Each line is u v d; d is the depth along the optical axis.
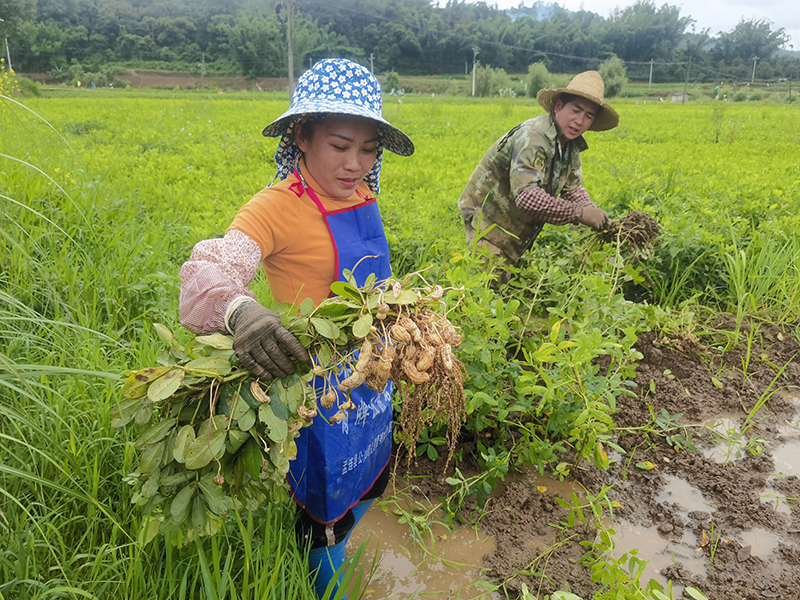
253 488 1.62
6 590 1.76
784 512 2.87
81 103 29.38
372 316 1.59
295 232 1.86
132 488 2.14
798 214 5.95
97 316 3.29
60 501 2.11
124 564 1.95
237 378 1.52
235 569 2.09
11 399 2.34
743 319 4.73
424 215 5.52
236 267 1.68
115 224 4.59
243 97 55.47
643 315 4.29
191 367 1.44
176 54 112.44
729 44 155.88
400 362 1.63
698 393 3.83
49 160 4.70
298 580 1.98
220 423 1.49
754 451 3.28
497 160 4.01
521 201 3.75
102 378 2.52
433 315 1.66
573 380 2.81
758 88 102.50
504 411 2.94
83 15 111.06
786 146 15.61
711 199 6.40
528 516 2.82
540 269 4.14
